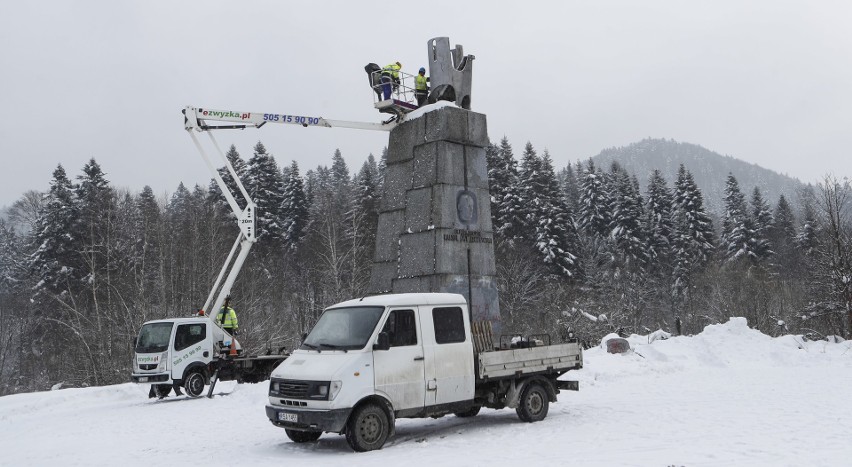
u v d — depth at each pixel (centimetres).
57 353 4212
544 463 862
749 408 1312
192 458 1014
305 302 4950
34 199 6391
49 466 1010
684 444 966
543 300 4453
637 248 5850
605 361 2261
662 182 7006
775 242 7138
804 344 2611
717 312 4609
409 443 1062
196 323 1950
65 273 4369
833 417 1167
